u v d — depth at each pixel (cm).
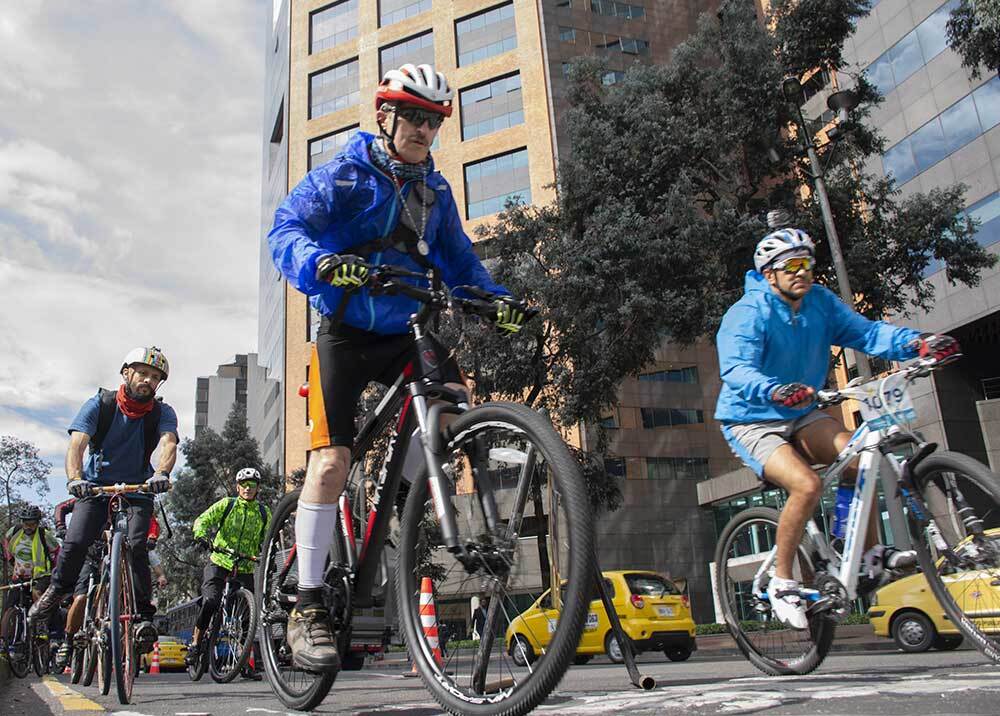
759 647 390
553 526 219
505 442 237
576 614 200
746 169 1802
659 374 4059
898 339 362
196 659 698
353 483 303
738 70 1714
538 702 209
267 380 6806
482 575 235
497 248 1909
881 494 330
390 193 277
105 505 487
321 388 280
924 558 312
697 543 3822
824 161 1759
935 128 2683
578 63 1898
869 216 1783
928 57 2706
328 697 406
